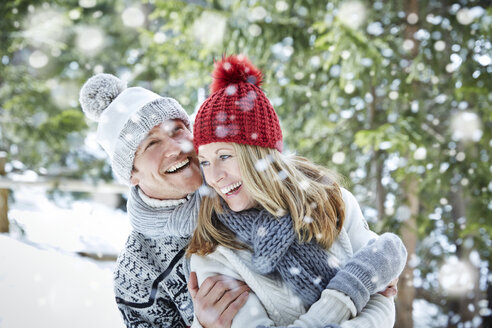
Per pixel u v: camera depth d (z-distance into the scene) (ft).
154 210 5.08
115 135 5.02
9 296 8.89
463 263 16.72
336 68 15.64
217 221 4.87
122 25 24.49
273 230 4.51
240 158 4.54
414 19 14.96
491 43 14.30
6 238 11.89
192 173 5.02
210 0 15.99
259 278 4.54
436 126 17.70
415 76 14.16
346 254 4.81
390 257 4.52
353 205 5.19
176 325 5.53
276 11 15.46
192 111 17.02
